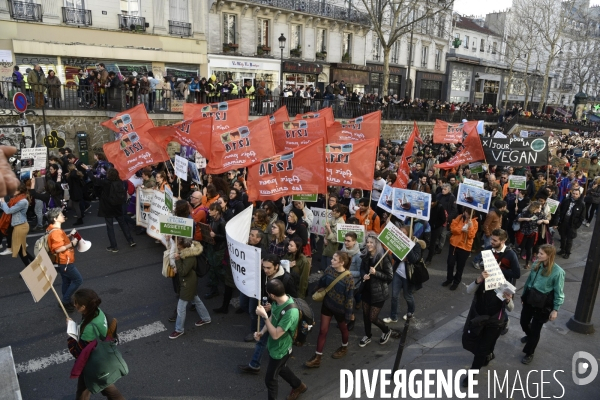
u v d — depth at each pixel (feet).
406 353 21.03
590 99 214.48
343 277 18.81
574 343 22.18
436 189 37.37
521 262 33.78
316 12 102.83
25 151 35.99
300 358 20.47
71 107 56.49
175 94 66.39
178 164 30.04
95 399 17.34
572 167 61.93
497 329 17.85
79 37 69.00
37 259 15.48
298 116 42.52
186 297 21.15
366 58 121.19
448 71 153.89
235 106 36.17
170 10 79.00
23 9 63.57
